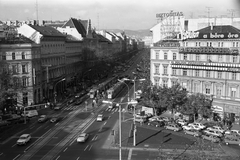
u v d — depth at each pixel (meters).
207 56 82.12
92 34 189.50
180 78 87.62
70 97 116.81
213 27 89.75
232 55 77.00
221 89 79.25
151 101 85.19
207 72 81.56
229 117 78.00
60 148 58.84
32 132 70.31
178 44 89.62
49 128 73.81
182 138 64.12
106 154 55.25
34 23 139.75
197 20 105.88
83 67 159.12
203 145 53.94
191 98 76.44
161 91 83.06
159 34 112.75
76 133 69.12
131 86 143.00
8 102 84.75
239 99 76.00
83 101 109.75
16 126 75.94
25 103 99.19
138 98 104.75
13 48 95.75
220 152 53.44
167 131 70.00
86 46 168.62
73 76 145.50
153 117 81.50
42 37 109.94
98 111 93.88
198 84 83.75
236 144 59.81
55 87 115.06
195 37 86.12
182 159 48.25
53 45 122.12
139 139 63.84
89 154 55.34
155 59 94.50
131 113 90.00
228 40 78.50
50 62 119.06
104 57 192.88
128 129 72.12
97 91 115.88
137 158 52.88
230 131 67.38
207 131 66.44
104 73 169.38
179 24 108.00
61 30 163.12
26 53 98.25
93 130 71.56
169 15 110.06
